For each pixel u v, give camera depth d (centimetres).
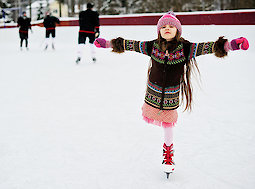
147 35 1440
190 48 217
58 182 226
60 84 615
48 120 384
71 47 1570
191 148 290
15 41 2119
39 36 1995
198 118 386
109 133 335
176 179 230
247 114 400
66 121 379
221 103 457
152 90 230
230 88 558
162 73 223
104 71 772
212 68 801
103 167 252
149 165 256
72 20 1891
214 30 1188
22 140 314
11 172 243
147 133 335
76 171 245
